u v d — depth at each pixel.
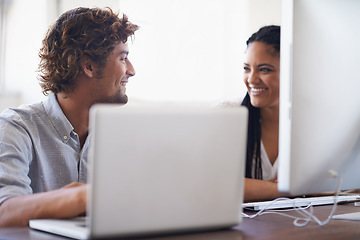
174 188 0.77
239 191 0.85
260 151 2.07
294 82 0.91
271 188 1.74
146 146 0.74
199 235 0.81
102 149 0.71
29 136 1.53
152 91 2.89
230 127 0.82
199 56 3.04
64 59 1.70
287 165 0.92
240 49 3.05
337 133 1.00
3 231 0.91
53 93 1.69
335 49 0.98
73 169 1.64
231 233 0.85
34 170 1.57
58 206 0.95
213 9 3.07
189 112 0.78
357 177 1.08
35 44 2.79
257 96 2.10
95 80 1.74
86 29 1.73
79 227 0.84
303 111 0.93
